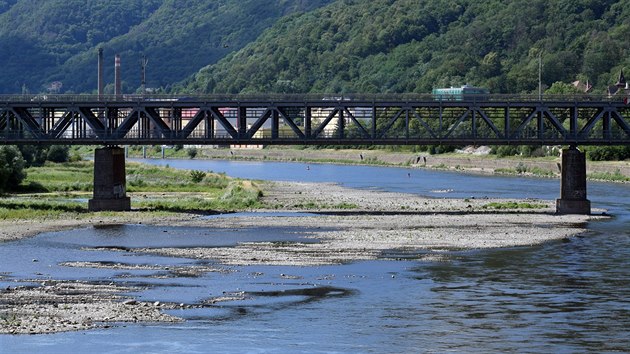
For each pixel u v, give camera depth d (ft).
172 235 358.64
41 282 255.50
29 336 199.72
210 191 590.14
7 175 544.21
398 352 193.57
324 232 369.50
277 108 451.12
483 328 211.82
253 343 198.39
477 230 377.09
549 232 370.32
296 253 312.71
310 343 199.11
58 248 321.52
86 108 455.22
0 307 222.89
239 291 246.47
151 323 211.82
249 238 351.05
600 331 209.36
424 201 517.55
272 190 611.06
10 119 472.85
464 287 255.29
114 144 456.04
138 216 420.77
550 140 446.60
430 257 305.73
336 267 285.02
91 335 201.36
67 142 447.01
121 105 451.53
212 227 385.29
